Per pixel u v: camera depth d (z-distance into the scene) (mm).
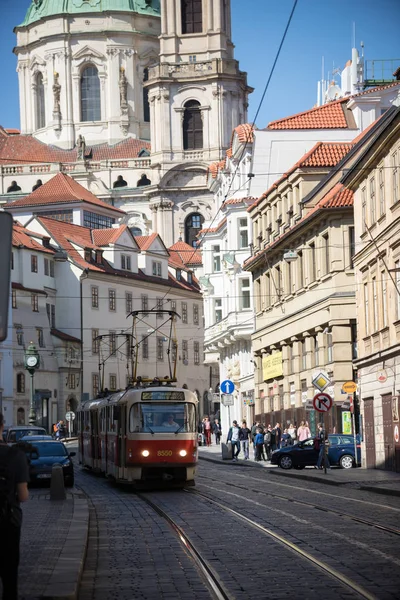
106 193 163875
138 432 43312
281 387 75188
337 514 28844
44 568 17938
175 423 43594
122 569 19688
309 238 66250
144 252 136000
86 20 174000
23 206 145250
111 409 49000
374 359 52000
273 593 16453
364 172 54406
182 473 43375
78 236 131000
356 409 60375
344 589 16594
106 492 43156
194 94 160750
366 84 101125
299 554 20734
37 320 117500
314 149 70438
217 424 102812
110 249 130625
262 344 79875
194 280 147875
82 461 64312
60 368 119625
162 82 160500
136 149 170625
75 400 121812
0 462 13414
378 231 52031
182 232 159250
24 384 114125
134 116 173875
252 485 43594
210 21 162000
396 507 30922
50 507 32781
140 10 176000
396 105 51094
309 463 56969
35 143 174875
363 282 55656
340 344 61031
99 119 174000
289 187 72000
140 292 133500
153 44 176125
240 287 90562
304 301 67750
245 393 92375
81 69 173875
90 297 124688
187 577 18562
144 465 43000
